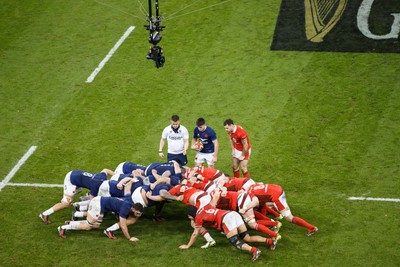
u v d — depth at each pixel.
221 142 44.91
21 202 39.62
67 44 55.06
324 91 48.44
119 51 53.97
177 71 51.50
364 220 37.06
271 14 56.69
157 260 34.53
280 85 49.31
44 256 35.09
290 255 34.66
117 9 58.72
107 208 35.94
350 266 33.72
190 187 35.88
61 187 41.03
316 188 40.12
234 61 52.03
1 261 34.72
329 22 55.38
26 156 43.91
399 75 49.44
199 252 35.06
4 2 60.44
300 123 45.72
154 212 38.81
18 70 52.41
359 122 45.38
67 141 45.31
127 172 38.53
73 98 49.34
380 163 41.75
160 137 45.31
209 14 57.25
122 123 46.78
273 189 35.34
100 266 34.19
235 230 34.06
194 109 47.69
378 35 53.59
